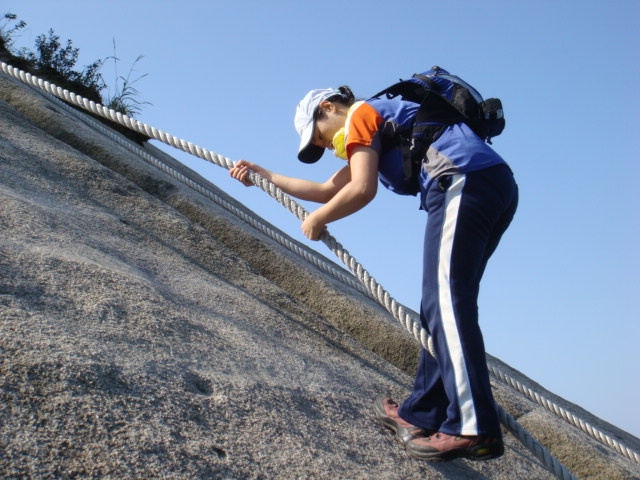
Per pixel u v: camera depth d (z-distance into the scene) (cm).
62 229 314
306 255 436
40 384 193
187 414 213
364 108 277
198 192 519
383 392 325
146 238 377
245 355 276
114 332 238
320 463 225
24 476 163
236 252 446
